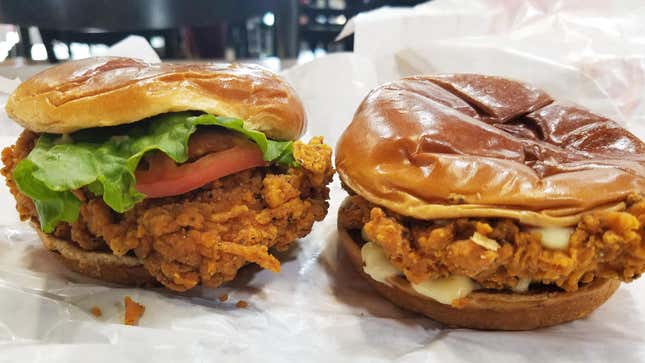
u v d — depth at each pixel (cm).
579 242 15
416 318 18
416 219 16
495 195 15
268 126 18
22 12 36
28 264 19
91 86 16
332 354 16
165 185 16
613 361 16
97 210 16
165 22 38
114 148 16
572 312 17
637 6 34
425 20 35
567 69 31
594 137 19
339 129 31
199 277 17
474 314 17
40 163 16
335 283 20
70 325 16
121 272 18
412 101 18
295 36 46
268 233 17
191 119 16
